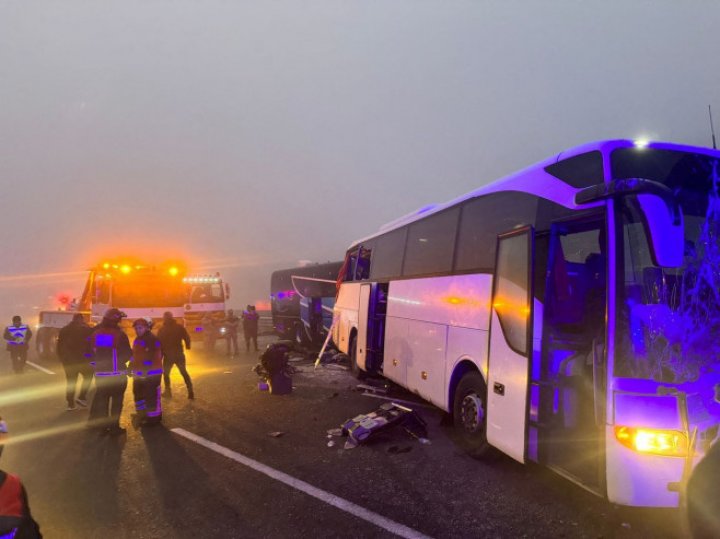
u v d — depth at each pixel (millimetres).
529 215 4758
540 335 4441
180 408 8094
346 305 11820
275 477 4957
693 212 3875
